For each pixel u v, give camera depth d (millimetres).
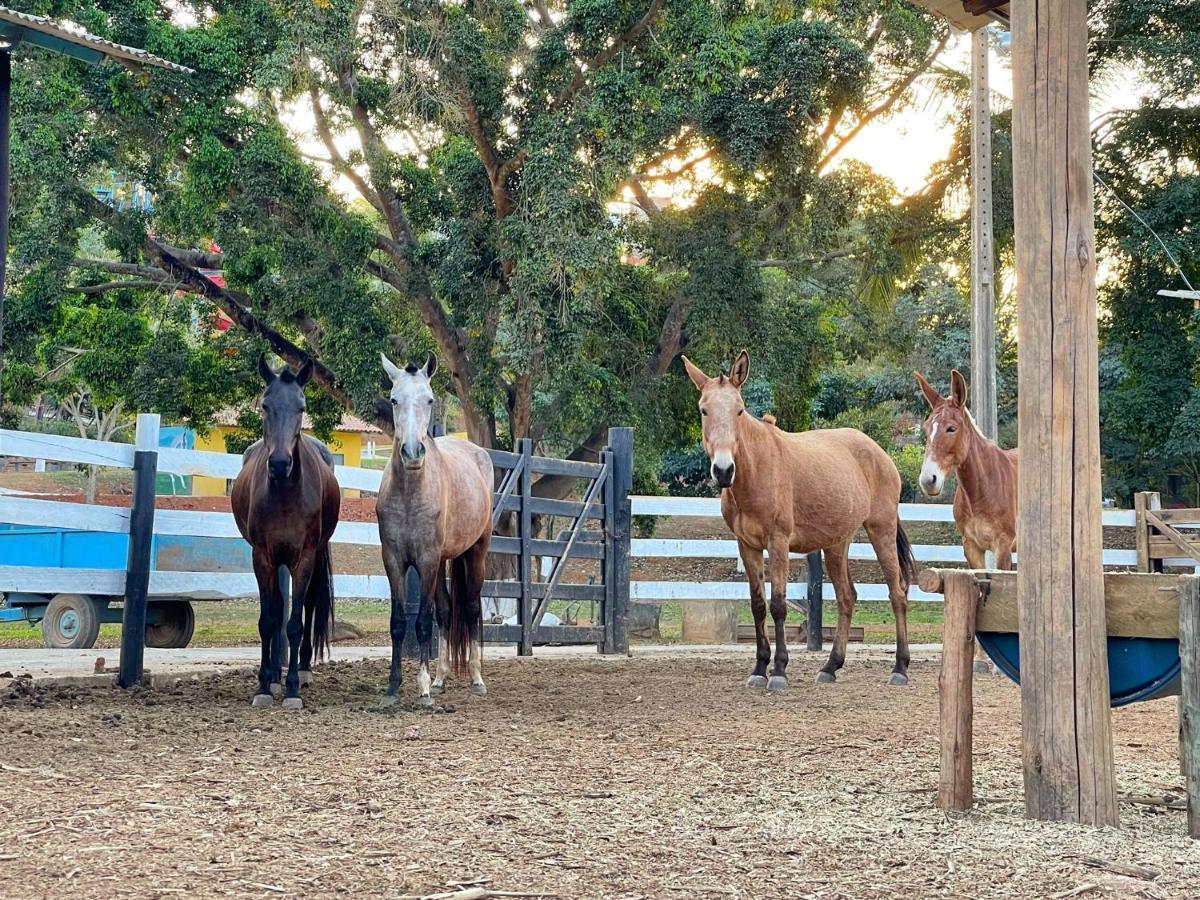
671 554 14211
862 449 10414
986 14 6672
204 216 18984
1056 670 4621
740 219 20859
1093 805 4562
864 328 24594
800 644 14852
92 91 18156
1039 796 4652
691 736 6773
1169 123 23797
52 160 17766
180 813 4461
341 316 19141
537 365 18875
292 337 22422
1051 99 4758
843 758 6023
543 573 15922
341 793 4910
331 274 19281
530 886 3621
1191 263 23625
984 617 4867
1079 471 4629
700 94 18234
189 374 21297
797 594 16891
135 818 4359
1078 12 4766
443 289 19656
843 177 20625
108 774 5254
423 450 7727
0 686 7992
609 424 20828
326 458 8914
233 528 9922
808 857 4039
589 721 7430
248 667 9719
